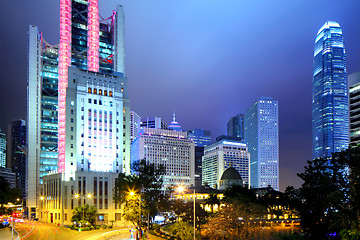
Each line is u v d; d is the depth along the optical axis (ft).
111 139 523.29
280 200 398.21
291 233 302.66
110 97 533.14
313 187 240.53
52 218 492.95
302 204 255.50
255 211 234.79
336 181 219.61
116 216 459.32
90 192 451.53
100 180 461.37
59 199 472.03
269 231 235.61
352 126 488.44
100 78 542.57
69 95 508.12
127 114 563.89
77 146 491.31
